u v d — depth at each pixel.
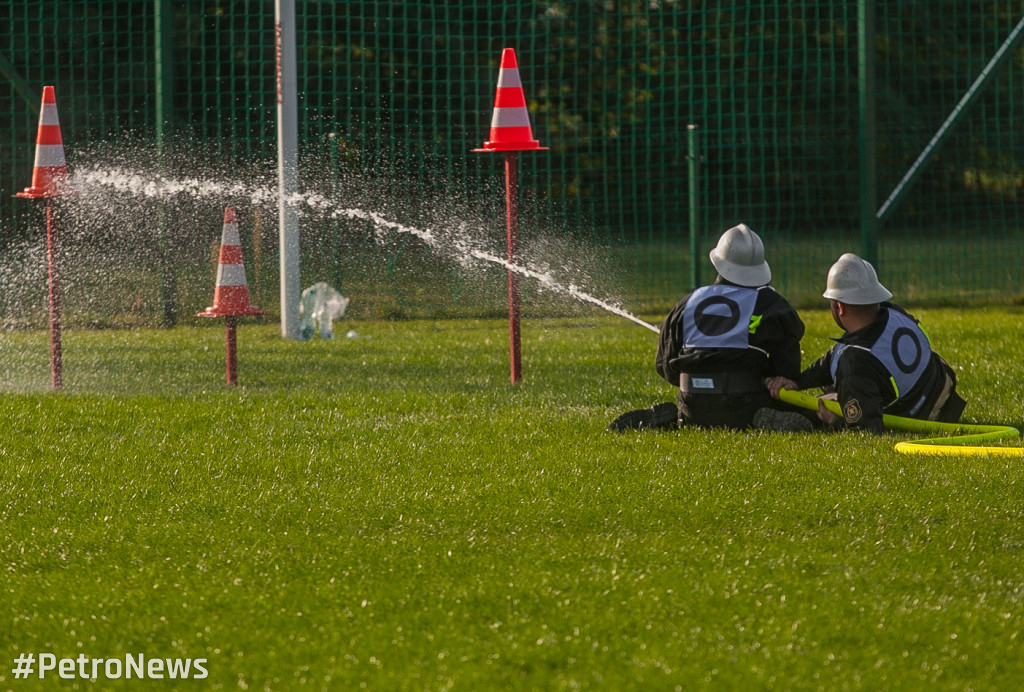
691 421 16.91
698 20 54.97
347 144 43.31
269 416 18.70
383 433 17.16
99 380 23.17
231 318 22.55
